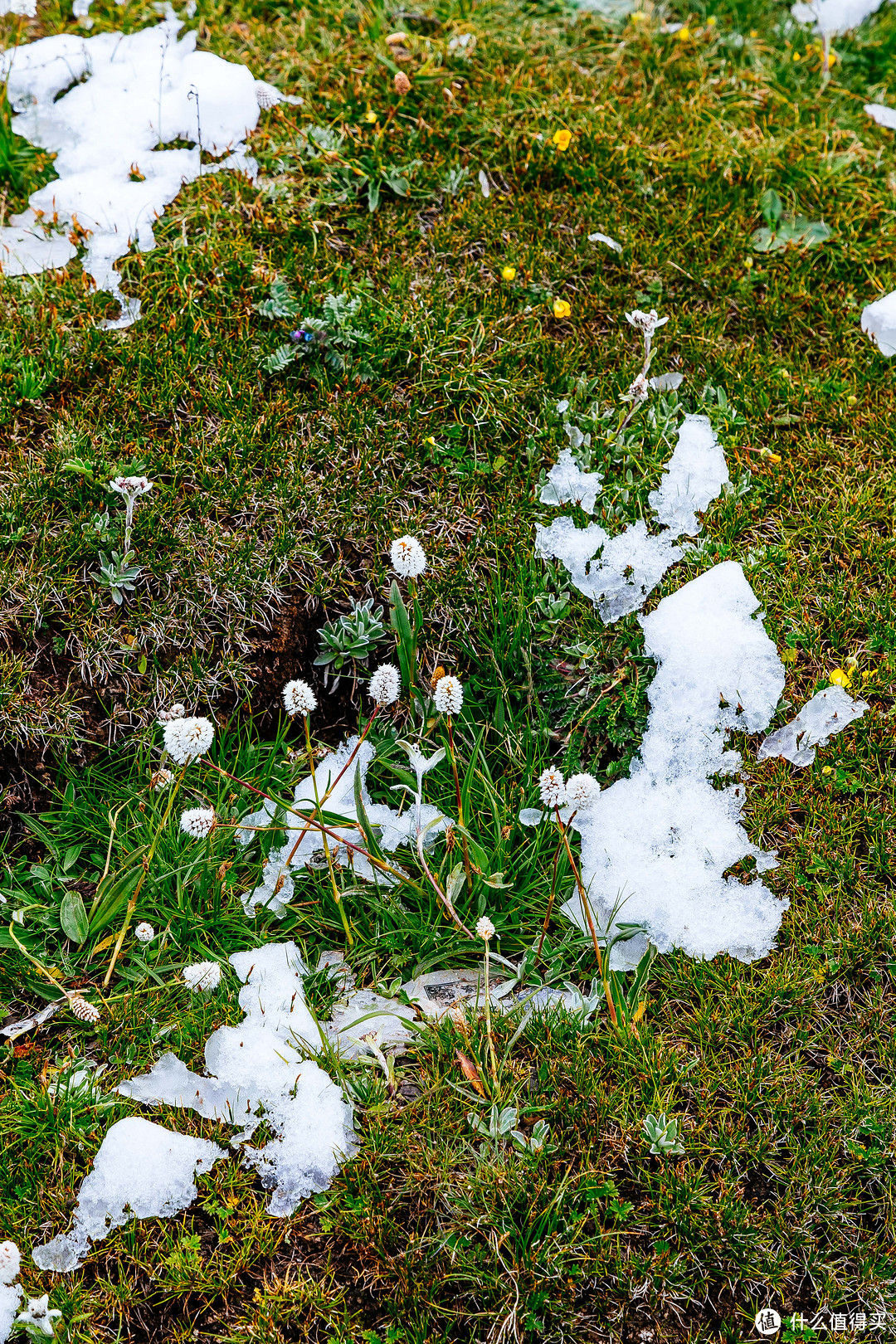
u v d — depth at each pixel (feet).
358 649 4.75
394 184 5.21
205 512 4.81
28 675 4.66
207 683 4.71
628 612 4.79
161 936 4.51
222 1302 4.26
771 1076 4.41
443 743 4.71
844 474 4.96
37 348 4.96
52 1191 4.31
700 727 4.72
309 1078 4.39
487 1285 4.26
